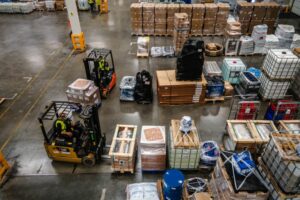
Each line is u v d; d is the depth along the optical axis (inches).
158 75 357.4
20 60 491.8
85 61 342.3
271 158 183.2
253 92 343.6
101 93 363.3
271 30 591.5
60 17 749.3
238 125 254.4
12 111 351.3
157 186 220.5
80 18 727.7
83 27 655.8
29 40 584.4
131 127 273.3
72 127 261.4
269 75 343.6
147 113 339.9
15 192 237.0
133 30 589.0
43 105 362.0
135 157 264.2
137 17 567.8
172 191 194.9
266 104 355.9
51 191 236.8
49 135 267.9
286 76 334.6
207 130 307.6
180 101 353.7
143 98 352.5
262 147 233.8
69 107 270.1
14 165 265.0
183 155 234.8
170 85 333.7
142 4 570.9
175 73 358.3
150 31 589.3
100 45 546.9
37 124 325.4
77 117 314.3
